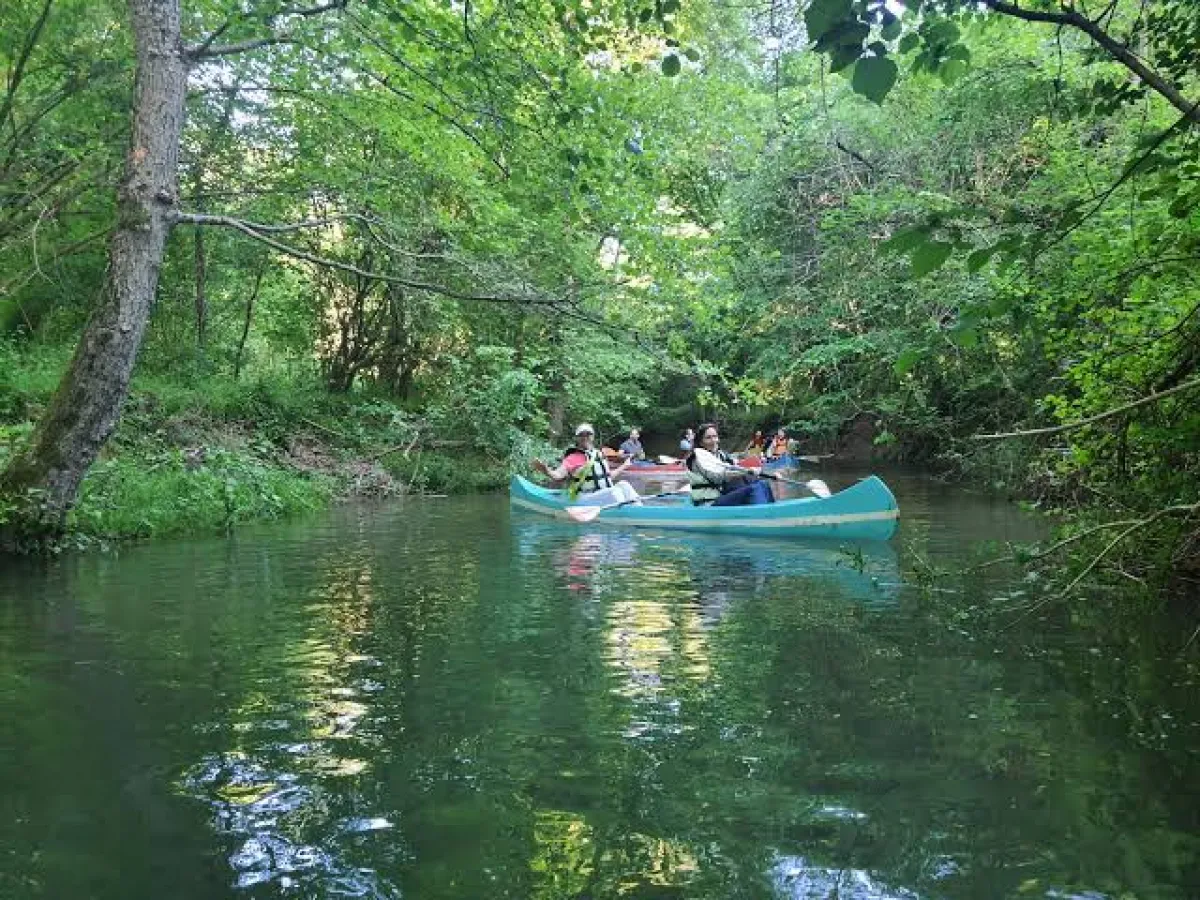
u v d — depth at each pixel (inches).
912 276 92.1
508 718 109.0
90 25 341.7
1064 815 80.9
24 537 234.5
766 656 137.1
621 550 262.8
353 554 250.8
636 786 88.6
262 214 436.5
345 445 518.9
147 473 315.9
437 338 616.4
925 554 243.9
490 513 375.2
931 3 84.1
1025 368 416.8
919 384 527.2
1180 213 111.6
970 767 92.2
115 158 357.1
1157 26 131.2
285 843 77.0
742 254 536.7
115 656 137.8
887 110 458.9
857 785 88.3
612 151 255.0
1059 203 276.2
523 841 77.3
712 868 72.3
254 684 123.3
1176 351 162.4
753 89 470.6
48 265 385.4
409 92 302.4
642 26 204.4
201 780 90.5
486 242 340.8
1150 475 170.4
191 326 530.9
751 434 861.8
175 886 69.9
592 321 305.1
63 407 231.9
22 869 72.6
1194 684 117.9
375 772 92.4
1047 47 345.4
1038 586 186.5
